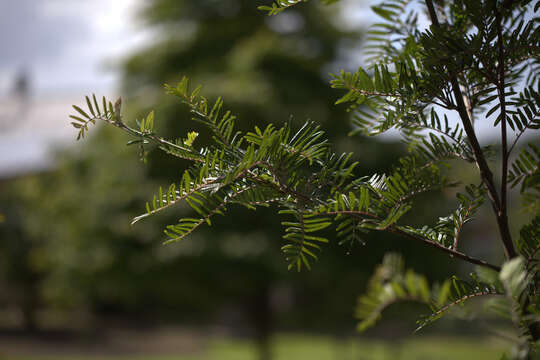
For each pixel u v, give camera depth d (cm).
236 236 697
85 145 900
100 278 810
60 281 888
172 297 966
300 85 812
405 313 545
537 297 50
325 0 54
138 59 989
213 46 955
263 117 709
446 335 1316
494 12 55
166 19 1033
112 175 784
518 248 60
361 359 1003
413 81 59
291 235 54
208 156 54
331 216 57
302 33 945
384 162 634
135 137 55
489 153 69
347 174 59
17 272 1470
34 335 1499
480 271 42
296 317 905
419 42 58
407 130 72
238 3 1004
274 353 1123
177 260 746
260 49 821
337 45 934
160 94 755
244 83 761
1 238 1398
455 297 51
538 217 59
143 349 1352
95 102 52
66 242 845
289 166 55
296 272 710
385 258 33
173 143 58
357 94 60
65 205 849
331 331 1013
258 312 916
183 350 1355
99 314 1919
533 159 62
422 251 656
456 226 65
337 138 675
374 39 76
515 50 57
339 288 787
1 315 1656
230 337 1598
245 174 54
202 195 53
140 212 748
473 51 56
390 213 54
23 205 1330
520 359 36
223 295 884
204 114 58
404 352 1133
